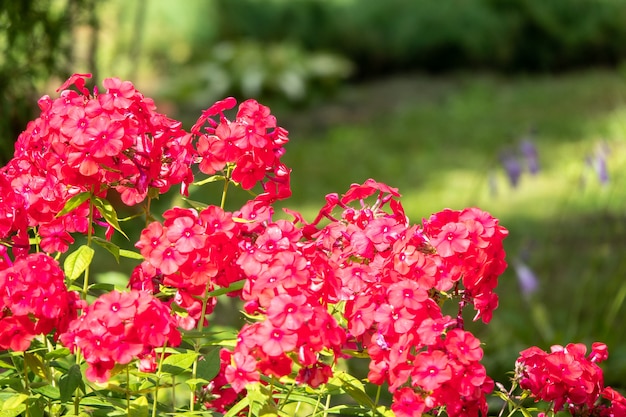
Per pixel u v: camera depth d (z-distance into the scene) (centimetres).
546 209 914
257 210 258
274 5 1752
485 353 507
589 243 788
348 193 262
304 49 1744
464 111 1427
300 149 1248
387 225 244
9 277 221
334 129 1360
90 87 615
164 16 1697
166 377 249
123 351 216
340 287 236
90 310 217
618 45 1780
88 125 235
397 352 224
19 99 556
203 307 254
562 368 246
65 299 226
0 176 254
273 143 261
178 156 259
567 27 1758
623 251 750
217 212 236
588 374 249
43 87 599
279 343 212
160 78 1606
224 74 1539
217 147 255
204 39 1716
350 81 1725
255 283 222
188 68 1617
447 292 249
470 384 222
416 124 1370
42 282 221
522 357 254
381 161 1171
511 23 1750
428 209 952
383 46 1750
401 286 225
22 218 254
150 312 217
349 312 240
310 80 1556
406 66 1767
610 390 257
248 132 254
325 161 1180
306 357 216
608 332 514
